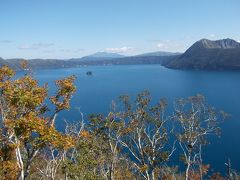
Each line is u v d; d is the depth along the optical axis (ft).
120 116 141.79
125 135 142.10
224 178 248.11
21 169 71.41
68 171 105.60
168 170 180.65
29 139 70.90
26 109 73.05
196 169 209.87
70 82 79.82
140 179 156.66
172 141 345.31
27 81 77.61
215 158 336.70
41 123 70.69
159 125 151.02
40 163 109.09
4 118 73.92
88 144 115.85
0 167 69.67
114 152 130.11
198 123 159.84
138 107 149.69
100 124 132.46
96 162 115.34
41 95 78.69
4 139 71.87
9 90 72.08
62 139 70.59
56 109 79.05
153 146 146.00
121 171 144.15
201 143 166.20
